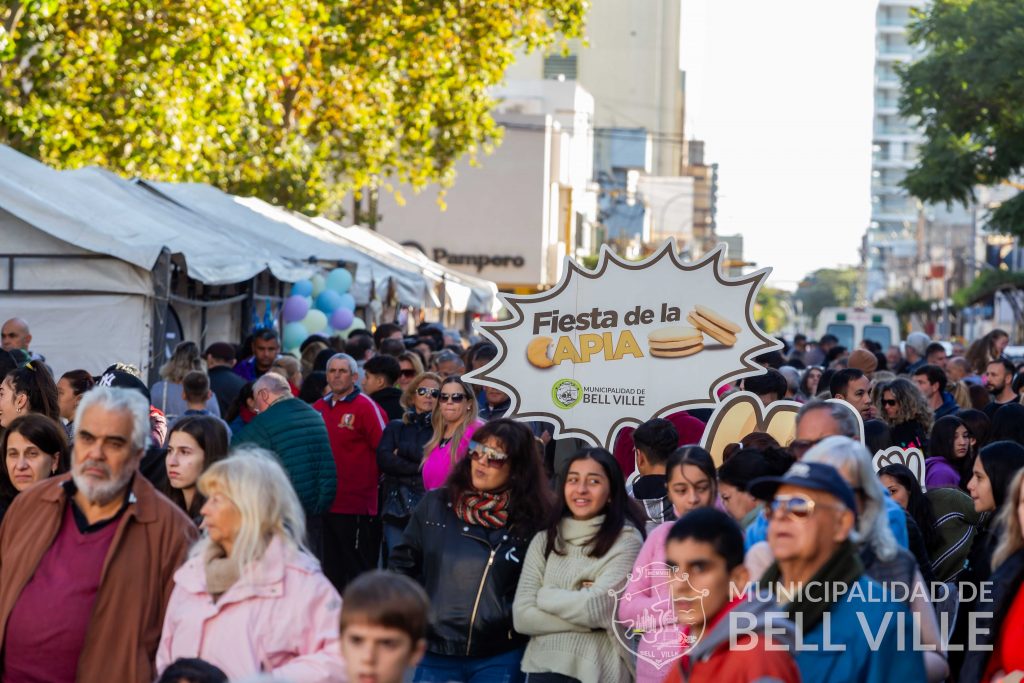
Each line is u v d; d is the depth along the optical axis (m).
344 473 10.28
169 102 24.75
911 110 32.84
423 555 6.52
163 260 13.48
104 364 13.35
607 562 6.08
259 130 31.94
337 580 10.35
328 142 34.59
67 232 13.21
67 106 24.33
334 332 19.23
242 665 4.67
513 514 6.39
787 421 8.28
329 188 37.59
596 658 6.00
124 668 5.18
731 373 8.80
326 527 10.30
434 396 9.63
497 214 52.47
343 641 4.03
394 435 9.62
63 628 5.17
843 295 159.75
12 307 13.36
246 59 24.17
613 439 8.88
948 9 31.77
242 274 15.30
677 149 138.00
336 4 29.12
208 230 16.91
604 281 8.92
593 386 8.90
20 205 13.24
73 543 5.27
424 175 34.38
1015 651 4.90
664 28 113.25
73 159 25.25
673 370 8.84
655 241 97.50
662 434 7.15
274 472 4.84
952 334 74.06
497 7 31.48
